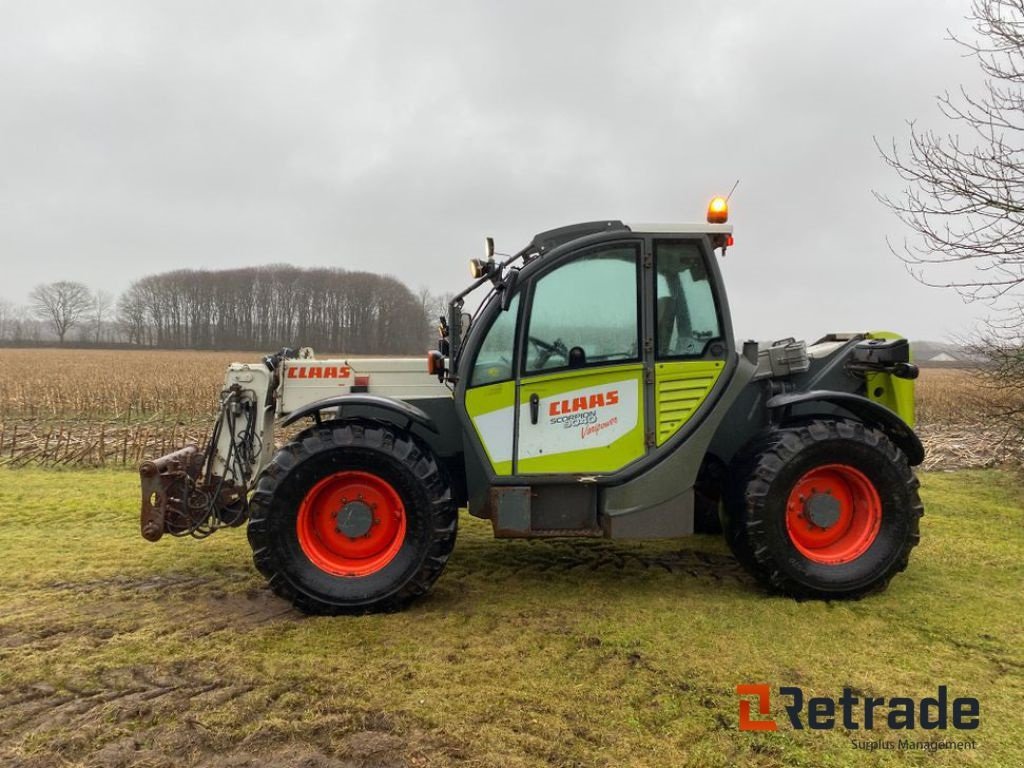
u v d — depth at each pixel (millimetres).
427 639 3014
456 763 2125
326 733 2283
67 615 3281
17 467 7273
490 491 3426
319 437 3312
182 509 3678
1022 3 5191
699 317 3516
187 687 2582
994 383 6523
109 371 20453
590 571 3977
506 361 3432
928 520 5137
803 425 3559
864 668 2783
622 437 3461
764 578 3520
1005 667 2807
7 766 2105
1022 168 5234
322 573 3314
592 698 2521
